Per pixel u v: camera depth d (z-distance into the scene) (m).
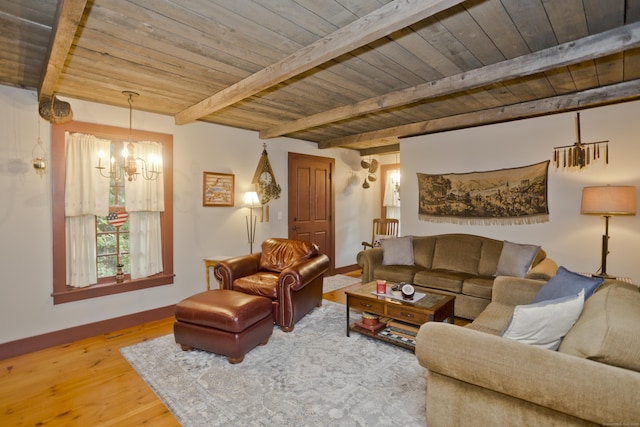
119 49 2.19
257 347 2.84
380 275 4.05
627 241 3.27
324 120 3.69
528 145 3.84
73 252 3.12
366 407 2.00
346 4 1.70
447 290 3.51
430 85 2.80
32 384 2.31
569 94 3.20
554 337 1.53
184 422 1.89
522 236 3.88
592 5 1.76
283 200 5.07
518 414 1.36
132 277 3.49
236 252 4.42
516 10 1.80
